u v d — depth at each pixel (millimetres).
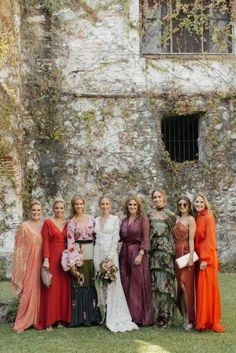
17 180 12445
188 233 7965
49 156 13391
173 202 13586
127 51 13602
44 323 7887
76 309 8008
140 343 7125
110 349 6883
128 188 13523
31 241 8016
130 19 13625
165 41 13828
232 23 13898
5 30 12258
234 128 13742
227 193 13711
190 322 7844
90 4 13578
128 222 8211
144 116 13602
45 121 13383
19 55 12867
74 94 13453
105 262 7824
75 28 13531
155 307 7938
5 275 12453
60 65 13469
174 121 14039
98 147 13523
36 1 13391
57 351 6840
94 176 13500
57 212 8203
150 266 8039
